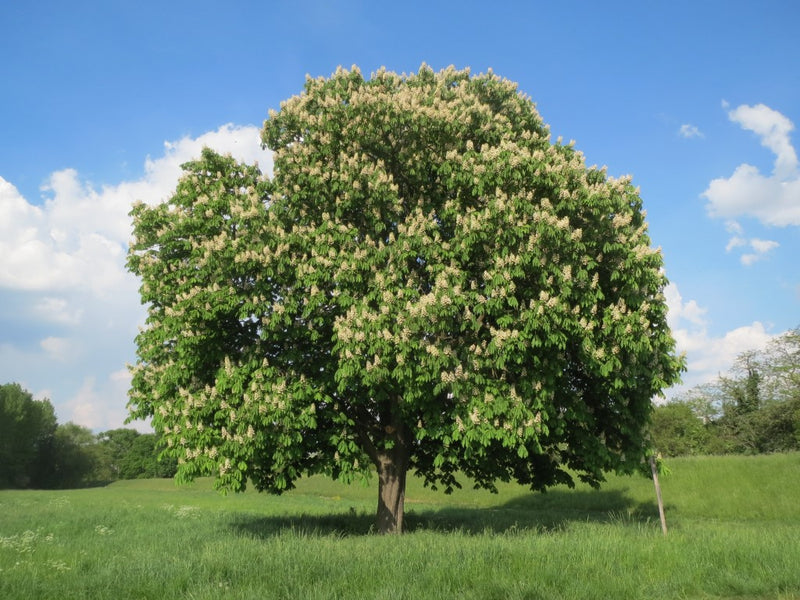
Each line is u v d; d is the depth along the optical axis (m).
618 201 12.14
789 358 42.19
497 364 11.12
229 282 12.34
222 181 13.89
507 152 12.07
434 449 14.76
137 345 14.09
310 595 6.76
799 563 8.21
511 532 13.65
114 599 7.02
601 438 14.70
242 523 17.56
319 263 12.12
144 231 13.88
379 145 13.29
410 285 11.96
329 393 13.14
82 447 92.81
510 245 11.41
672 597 7.12
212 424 12.28
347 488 45.28
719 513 23.75
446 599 6.66
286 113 14.10
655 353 12.88
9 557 10.53
